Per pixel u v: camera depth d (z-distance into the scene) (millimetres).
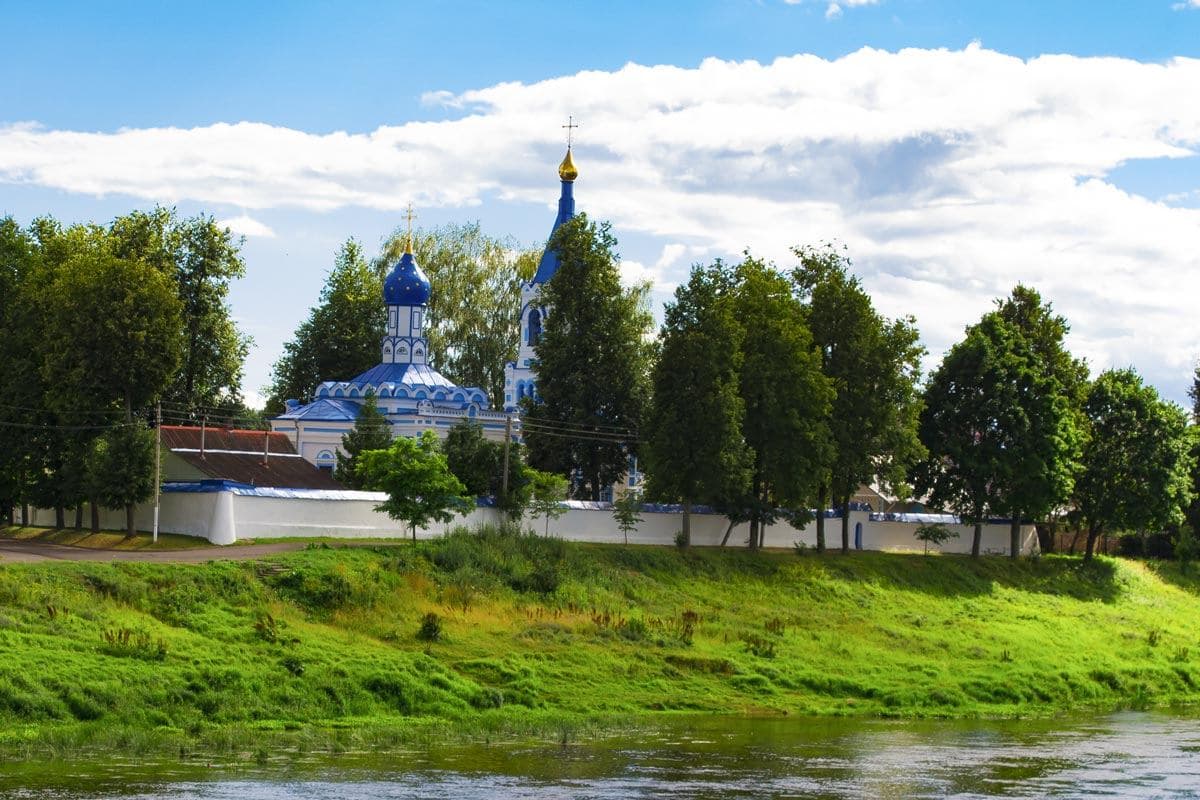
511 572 90562
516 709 70000
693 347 106062
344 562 83562
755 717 73938
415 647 76000
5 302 110562
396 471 91062
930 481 128375
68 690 59875
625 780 54656
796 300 117375
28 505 113500
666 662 81188
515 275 158125
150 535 94500
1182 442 136750
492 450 103750
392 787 51625
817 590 105750
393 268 147250
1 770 51875
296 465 115500
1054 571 130500
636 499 112875
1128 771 60031
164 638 68188
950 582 118125
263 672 66750
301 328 155375
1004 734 71250
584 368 117875
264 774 53094
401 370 140000
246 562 80062
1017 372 127188
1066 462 128250
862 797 52844
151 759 55000
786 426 110250
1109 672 92562
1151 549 148500
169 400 121375
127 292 101875
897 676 85375
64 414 102500
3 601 67250
